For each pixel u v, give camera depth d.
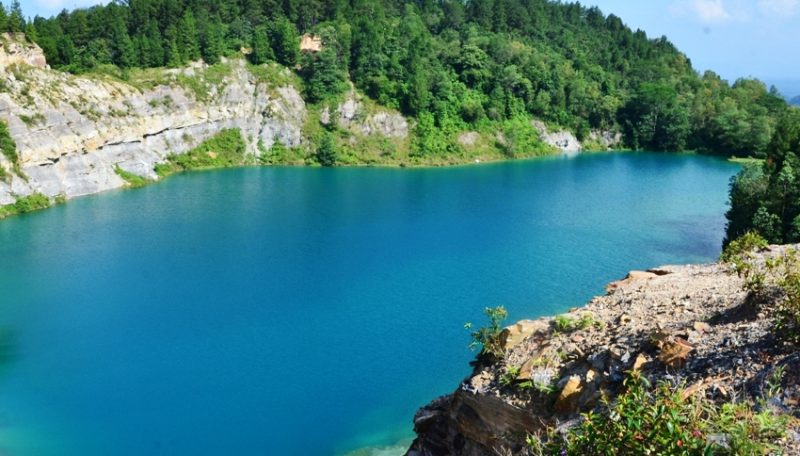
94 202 105.81
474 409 24.12
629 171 144.62
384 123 157.62
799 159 76.00
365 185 124.69
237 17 166.00
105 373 47.41
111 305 60.38
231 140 148.50
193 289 64.69
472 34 193.50
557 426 20.03
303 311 58.66
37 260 74.00
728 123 173.00
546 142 174.88
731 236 73.50
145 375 47.09
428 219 95.25
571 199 110.69
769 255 32.19
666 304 25.31
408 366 47.66
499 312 26.92
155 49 145.50
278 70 158.75
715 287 26.61
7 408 42.62
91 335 53.81
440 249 78.75
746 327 19.62
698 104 183.00
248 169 143.38
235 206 103.81
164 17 160.50
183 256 75.94
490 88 174.00
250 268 71.44
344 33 163.50
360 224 92.12
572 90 183.88
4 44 106.75
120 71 138.12
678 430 11.27
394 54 164.62
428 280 66.81
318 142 152.50
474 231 87.81
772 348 17.62
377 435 39.41
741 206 72.75
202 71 149.38
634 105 185.25
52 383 45.97
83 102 116.94
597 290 62.91
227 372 47.31
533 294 62.12
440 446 26.77
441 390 44.22
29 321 56.66
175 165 137.25
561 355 23.08
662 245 80.19
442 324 55.06
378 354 49.56
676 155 175.00
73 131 111.75
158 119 134.50
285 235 85.69
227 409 42.47
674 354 19.47
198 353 50.47
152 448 38.19
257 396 44.00
